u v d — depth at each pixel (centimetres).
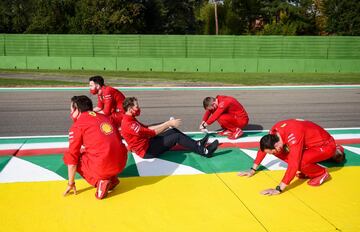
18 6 3728
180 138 567
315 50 2677
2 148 647
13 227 376
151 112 1018
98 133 420
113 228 376
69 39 2706
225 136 743
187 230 374
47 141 698
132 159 579
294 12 4434
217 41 2677
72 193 452
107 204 425
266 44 2670
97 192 431
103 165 418
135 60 2608
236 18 4491
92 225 381
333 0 3938
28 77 1994
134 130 533
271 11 4581
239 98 1289
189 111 1033
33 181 489
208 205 427
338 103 1197
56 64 2620
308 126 460
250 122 896
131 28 3759
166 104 1150
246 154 614
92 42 2709
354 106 1141
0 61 2616
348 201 438
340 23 3894
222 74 2356
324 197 448
